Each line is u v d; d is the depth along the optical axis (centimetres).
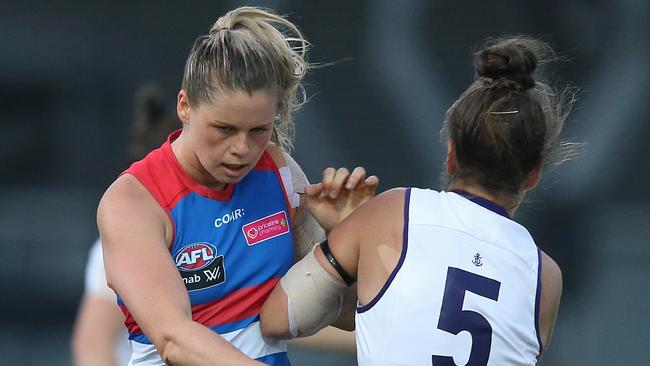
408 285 777
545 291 802
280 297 837
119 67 2275
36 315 2198
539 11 2200
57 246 2228
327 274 830
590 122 2162
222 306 824
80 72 2280
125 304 761
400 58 2212
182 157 807
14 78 2273
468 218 798
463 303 771
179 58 2267
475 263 782
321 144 2206
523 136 786
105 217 782
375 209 823
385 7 2212
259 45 764
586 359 2106
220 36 767
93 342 1082
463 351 767
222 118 750
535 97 806
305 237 906
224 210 818
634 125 2156
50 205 2247
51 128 2281
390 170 2209
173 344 732
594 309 2114
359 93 2214
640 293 2103
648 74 2167
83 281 2216
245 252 827
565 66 2183
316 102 2214
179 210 801
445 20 2212
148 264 757
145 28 2273
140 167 810
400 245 791
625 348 2098
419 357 767
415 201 811
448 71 2209
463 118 802
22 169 2261
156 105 1175
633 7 2175
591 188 2130
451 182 841
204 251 809
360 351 795
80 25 2273
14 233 2222
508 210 831
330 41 2220
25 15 2266
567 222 2125
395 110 2209
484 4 2202
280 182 860
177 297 750
